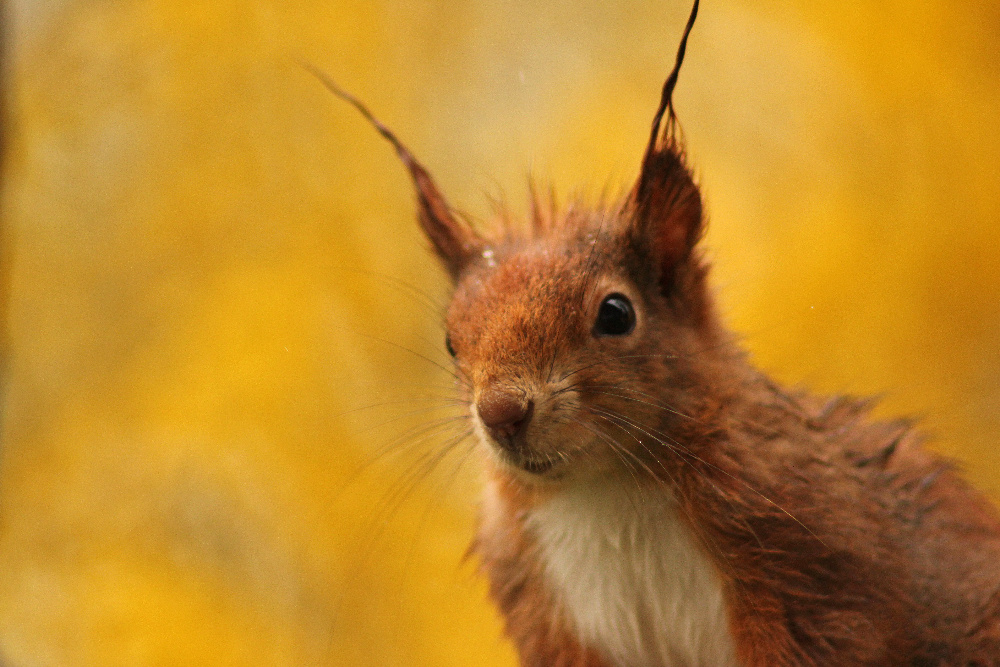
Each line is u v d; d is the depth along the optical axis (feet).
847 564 8.11
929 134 9.24
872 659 8.10
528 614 8.20
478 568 8.25
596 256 8.14
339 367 8.94
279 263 9.00
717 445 8.13
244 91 9.25
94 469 8.87
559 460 8.10
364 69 9.49
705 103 9.45
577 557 8.18
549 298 8.11
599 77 9.55
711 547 8.13
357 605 8.82
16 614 8.75
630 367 8.11
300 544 8.84
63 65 9.04
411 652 8.80
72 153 9.00
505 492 8.20
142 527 8.82
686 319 8.16
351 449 8.89
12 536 8.82
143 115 9.12
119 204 9.00
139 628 8.75
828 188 9.20
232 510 8.84
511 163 9.37
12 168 8.94
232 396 8.91
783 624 8.11
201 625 8.77
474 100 9.59
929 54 9.34
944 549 8.18
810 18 9.50
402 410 8.92
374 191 9.23
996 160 9.15
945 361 8.96
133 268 8.98
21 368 8.93
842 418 8.24
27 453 8.88
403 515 8.86
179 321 8.96
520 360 8.09
